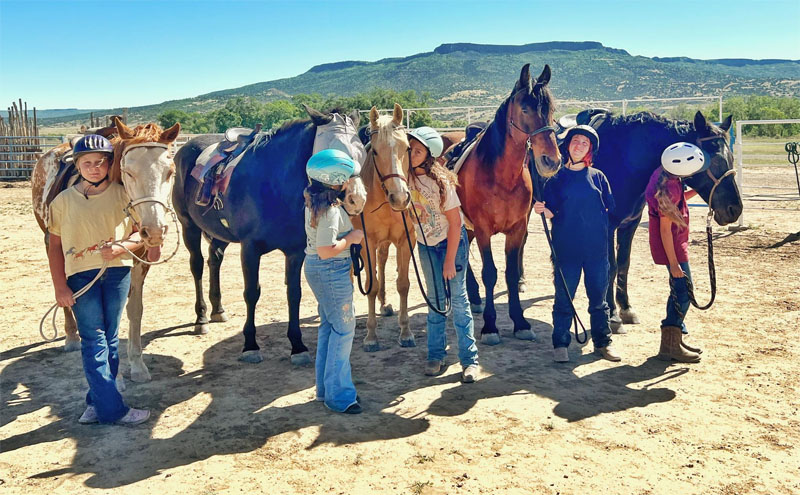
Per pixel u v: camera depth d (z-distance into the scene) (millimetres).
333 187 3854
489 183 5422
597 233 4809
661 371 4742
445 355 4859
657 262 4871
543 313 6516
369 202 5207
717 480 3168
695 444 3561
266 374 4898
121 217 3861
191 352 5461
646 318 6109
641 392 4340
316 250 4020
